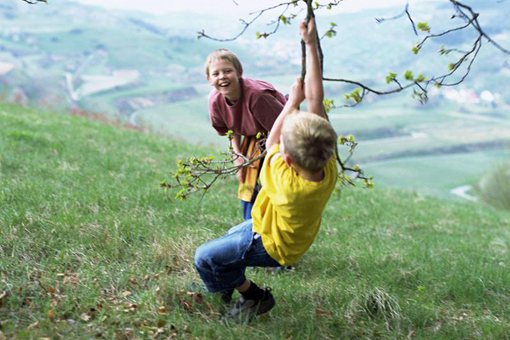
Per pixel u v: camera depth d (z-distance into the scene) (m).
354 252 7.21
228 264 4.32
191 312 4.87
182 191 4.65
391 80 4.02
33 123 15.07
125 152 13.16
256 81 5.48
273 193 3.92
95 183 9.11
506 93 182.75
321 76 4.02
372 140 119.44
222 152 4.75
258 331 4.57
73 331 4.33
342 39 172.88
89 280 5.12
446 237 9.87
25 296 4.78
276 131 4.12
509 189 21.80
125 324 4.56
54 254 5.71
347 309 5.16
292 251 4.09
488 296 6.30
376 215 10.65
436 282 6.49
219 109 5.53
